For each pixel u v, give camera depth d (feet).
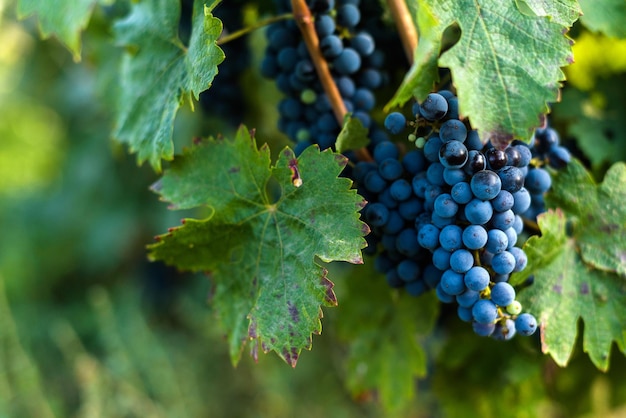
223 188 1.82
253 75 2.32
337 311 2.20
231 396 4.12
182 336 4.42
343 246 1.66
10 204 5.32
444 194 1.65
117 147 2.56
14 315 4.66
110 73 2.51
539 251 1.77
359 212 1.75
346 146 1.81
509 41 1.63
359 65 1.88
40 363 4.44
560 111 2.08
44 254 5.06
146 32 1.91
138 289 4.25
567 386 2.27
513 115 1.61
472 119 1.60
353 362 2.17
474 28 1.63
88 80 4.14
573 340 1.79
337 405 3.96
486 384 2.18
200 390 4.06
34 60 4.31
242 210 1.79
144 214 4.13
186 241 1.81
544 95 1.61
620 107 2.12
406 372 2.10
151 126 1.84
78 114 4.29
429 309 2.06
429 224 1.68
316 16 1.84
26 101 5.49
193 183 1.84
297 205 1.73
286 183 1.73
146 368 3.84
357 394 2.21
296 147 1.90
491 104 1.61
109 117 2.57
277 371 3.89
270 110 2.38
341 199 1.68
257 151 1.77
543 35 1.63
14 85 4.82
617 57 2.13
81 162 4.32
